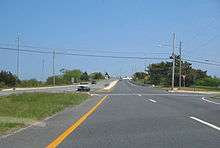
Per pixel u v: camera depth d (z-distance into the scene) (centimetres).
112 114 2203
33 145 1123
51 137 1278
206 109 2634
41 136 1295
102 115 2134
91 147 1112
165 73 13738
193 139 1265
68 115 2111
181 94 5784
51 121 1781
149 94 5519
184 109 2627
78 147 1111
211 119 1928
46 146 1111
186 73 11938
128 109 2602
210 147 1119
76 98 3856
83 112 2327
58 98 3666
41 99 3484
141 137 1307
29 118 1822
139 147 1114
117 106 2903
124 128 1553
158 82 13750
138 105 3036
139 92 6431
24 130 1427
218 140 1245
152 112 2356
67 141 1212
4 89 8225
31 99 3488
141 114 2211
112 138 1282
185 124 1703
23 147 1088
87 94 5109
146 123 1739
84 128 1545
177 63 12012
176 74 11719
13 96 3934
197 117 2034
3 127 1460
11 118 1764
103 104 3147
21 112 2131
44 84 11781
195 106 2959
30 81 11025
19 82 10425
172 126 1627
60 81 13350
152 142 1202
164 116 2089
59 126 1586
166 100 3856
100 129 1516
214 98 4572
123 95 5084
